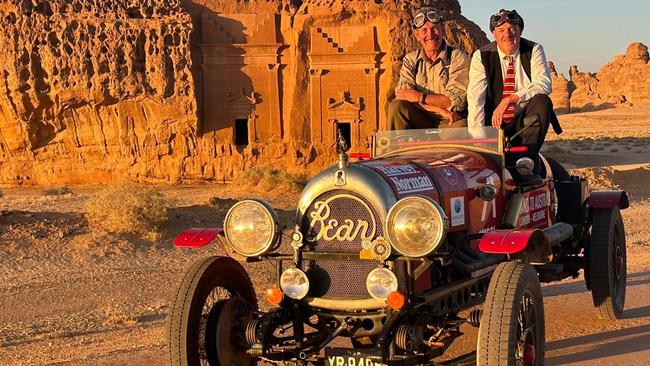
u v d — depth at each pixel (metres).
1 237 18.77
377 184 5.62
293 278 5.79
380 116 50.56
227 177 52.56
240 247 5.88
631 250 16.44
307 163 51.00
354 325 5.73
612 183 37.00
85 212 21.20
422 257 5.38
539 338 5.77
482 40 52.38
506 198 7.07
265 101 52.75
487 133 7.07
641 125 150.12
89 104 54.25
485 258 6.47
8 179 55.16
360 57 50.56
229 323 6.14
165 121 53.12
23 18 54.41
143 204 20.30
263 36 52.56
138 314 11.61
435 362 5.64
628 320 9.08
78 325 11.12
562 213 9.01
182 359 5.78
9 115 54.81
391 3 50.81
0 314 12.38
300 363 5.89
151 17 54.16
